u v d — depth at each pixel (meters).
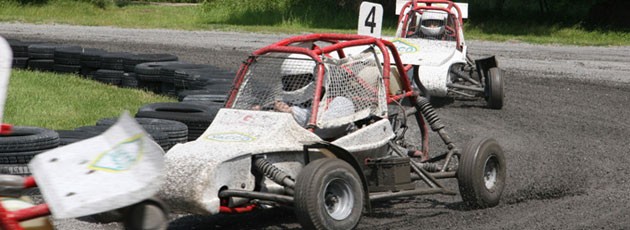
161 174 5.95
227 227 11.46
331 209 10.22
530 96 26.03
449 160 12.88
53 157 6.52
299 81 11.62
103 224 11.45
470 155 12.14
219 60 34.22
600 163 16.12
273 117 11.05
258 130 10.87
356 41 11.96
